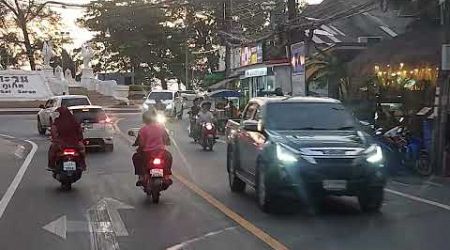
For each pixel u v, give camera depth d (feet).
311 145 33.99
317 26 95.76
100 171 54.70
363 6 80.53
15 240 28.63
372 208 35.50
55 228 31.19
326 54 97.96
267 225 31.89
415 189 45.60
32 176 51.75
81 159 44.19
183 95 154.92
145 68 265.54
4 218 33.88
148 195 40.63
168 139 40.11
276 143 34.60
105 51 266.16
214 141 75.51
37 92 189.67
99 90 210.38
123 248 27.07
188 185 46.26
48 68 205.36
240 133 41.98
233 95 122.52
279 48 119.24
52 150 44.32
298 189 33.58
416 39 76.79
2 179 50.01
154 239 28.78
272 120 38.11
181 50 261.65
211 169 56.44
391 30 123.24
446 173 53.31
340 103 39.93
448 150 53.78
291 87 109.09
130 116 157.17
